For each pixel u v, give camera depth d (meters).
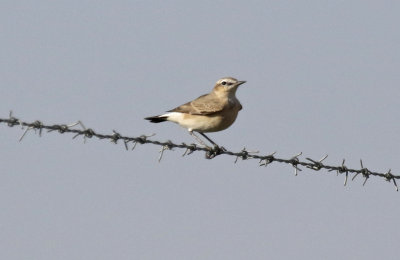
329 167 16.38
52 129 13.18
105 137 13.91
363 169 16.75
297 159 16.14
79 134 13.57
